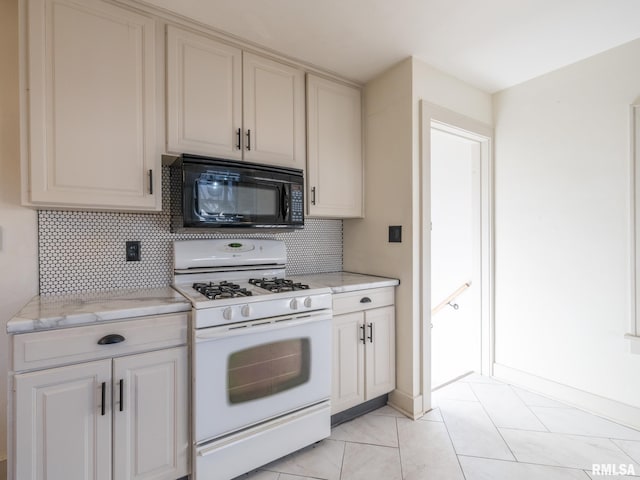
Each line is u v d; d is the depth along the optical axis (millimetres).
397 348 2166
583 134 2080
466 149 3020
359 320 1982
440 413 2092
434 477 1514
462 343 2941
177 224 1718
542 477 1506
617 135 1935
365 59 2051
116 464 1234
